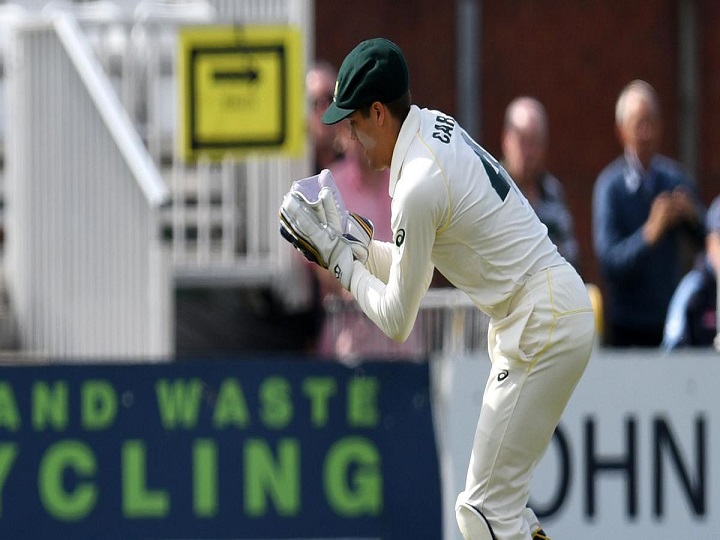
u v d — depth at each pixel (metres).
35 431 22.73
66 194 28.81
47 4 33.12
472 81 42.31
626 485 22.80
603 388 22.78
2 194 30.31
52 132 28.89
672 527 22.84
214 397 22.78
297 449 22.75
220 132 28.80
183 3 31.64
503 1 42.41
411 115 15.77
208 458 22.72
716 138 43.38
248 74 28.69
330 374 22.78
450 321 24.83
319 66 36.06
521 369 16.02
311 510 22.70
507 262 15.90
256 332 30.92
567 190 42.75
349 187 28.64
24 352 28.84
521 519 16.39
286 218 16.14
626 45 42.94
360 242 16.36
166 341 28.48
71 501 22.70
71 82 28.86
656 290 28.97
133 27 30.53
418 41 42.00
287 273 29.94
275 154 28.80
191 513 22.67
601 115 42.91
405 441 22.78
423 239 15.52
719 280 25.86
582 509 22.70
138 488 22.72
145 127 30.39
